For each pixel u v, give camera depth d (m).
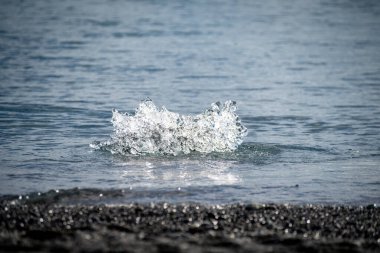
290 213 19.06
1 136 30.33
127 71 51.62
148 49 63.75
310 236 17.23
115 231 17.02
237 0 113.12
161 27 80.75
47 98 40.16
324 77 50.47
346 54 62.75
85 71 51.22
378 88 46.06
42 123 33.28
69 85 45.19
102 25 81.69
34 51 61.03
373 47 67.25
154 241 16.03
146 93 43.06
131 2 108.62
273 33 77.25
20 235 16.55
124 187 22.31
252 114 36.88
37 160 25.88
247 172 24.50
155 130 27.23
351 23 85.88
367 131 32.78
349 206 20.50
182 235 16.81
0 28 76.62
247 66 55.34
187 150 26.98
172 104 40.00
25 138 29.95
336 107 39.25
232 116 27.78
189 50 63.69
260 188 22.61
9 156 26.55
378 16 93.00
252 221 18.28
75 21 85.19
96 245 15.54
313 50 65.31
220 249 15.62
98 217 18.36
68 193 21.06
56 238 16.33
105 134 31.08
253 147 28.20
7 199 20.44
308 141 30.16
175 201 20.84
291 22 87.00
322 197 21.77
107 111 36.81
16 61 55.44
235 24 84.69
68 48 63.41
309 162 26.25
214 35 74.69
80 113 36.03
